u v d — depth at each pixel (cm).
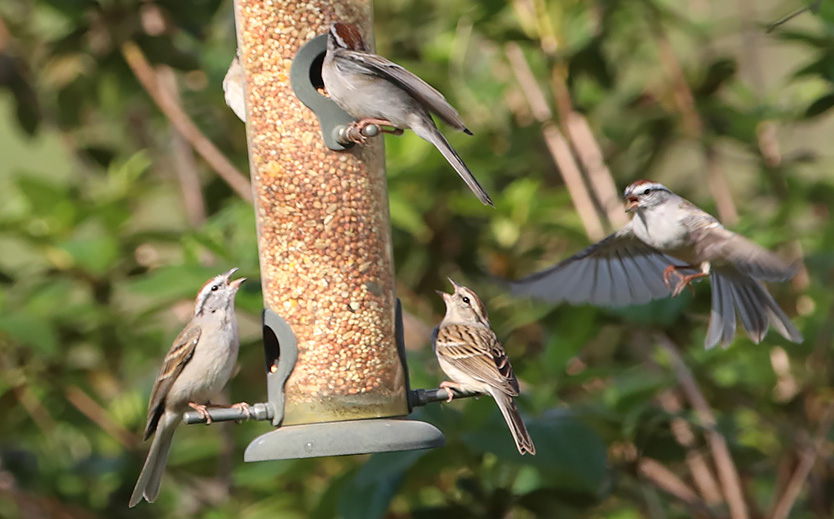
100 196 1305
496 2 1173
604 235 1151
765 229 1134
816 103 1143
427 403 947
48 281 1180
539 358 1140
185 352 924
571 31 1217
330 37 889
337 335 935
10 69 1384
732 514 1063
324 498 990
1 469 1209
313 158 952
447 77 1246
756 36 1291
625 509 1155
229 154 1351
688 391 1060
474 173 1173
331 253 948
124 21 1231
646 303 1014
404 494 1129
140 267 1226
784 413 1132
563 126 1180
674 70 1244
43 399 1191
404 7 1390
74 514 1191
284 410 927
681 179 1357
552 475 952
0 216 1212
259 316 1059
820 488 1142
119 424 1217
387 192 977
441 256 1224
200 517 1195
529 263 1230
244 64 973
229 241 1152
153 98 1266
